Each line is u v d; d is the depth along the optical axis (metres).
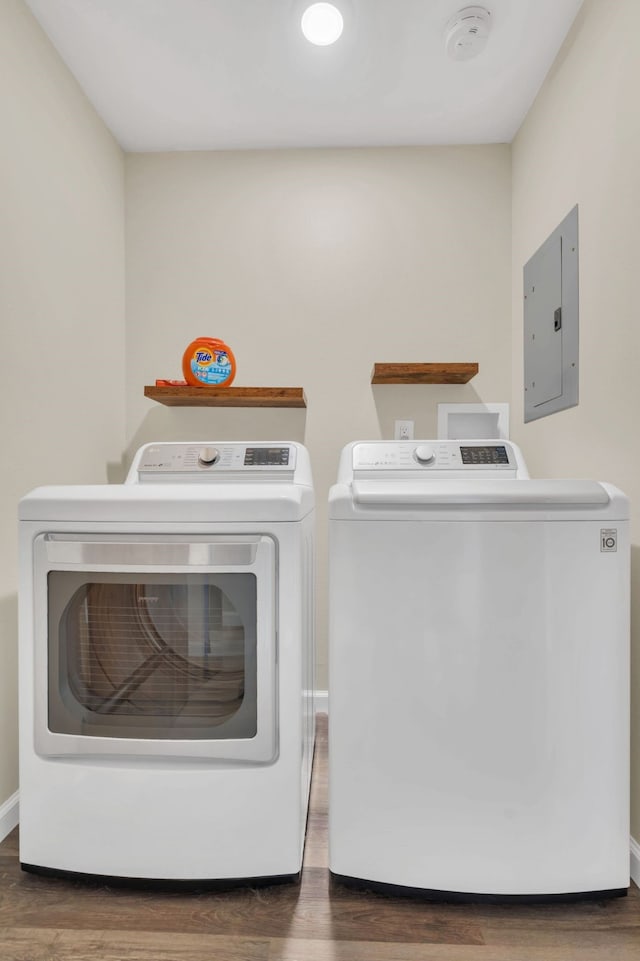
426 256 2.29
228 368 2.08
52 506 1.24
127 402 2.33
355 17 1.63
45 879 1.27
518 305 2.20
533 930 1.12
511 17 1.65
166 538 1.22
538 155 1.97
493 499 1.16
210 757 1.20
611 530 1.17
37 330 1.66
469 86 1.94
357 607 1.19
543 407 1.92
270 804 1.21
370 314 2.30
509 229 2.29
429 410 2.29
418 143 2.29
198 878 1.21
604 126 1.47
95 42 1.74
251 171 2.32
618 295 1.40
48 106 1.73
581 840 1.17
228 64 1.83
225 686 1.23
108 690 1.26
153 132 2.21
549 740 1.16
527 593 1.17
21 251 1.58
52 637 1.24
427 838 1.18
